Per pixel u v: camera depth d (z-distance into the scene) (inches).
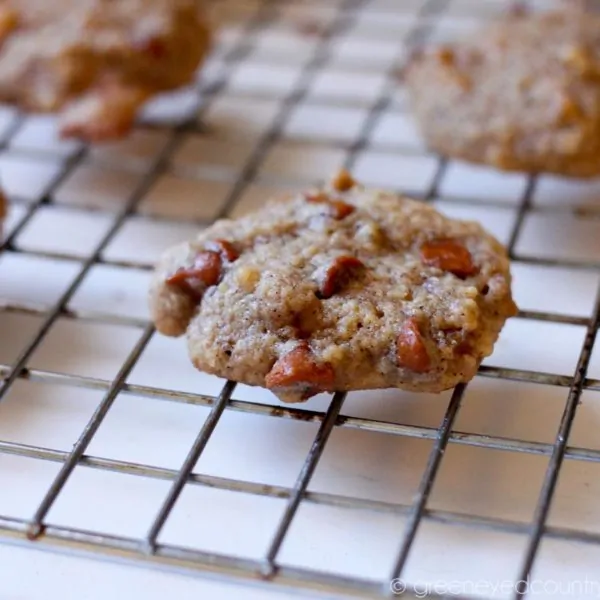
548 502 12.8
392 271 13.9
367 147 17.2
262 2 20.6
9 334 15.1
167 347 14.8
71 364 14.7
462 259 14.0
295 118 17.9
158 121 17.9
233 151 17.3
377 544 13.3
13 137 17.7
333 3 20.4
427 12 19.9
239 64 19.0
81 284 15.6
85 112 16.4
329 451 13.9
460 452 13.8
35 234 16.3
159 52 16.8
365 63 18.9
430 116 16.3
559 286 15.3
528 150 15.7
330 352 13.4
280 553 13.2
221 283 13.9
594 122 15.6
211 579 12.8
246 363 13.5
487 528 12.7
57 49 16.7
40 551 13.3
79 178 17.0
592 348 14.3
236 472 13.8
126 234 16.2
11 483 13.7
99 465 13.3
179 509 13.5
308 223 14.4
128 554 12.8
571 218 16.1
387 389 14.2
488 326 13.7
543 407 14.1
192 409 14.3
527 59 16.3
